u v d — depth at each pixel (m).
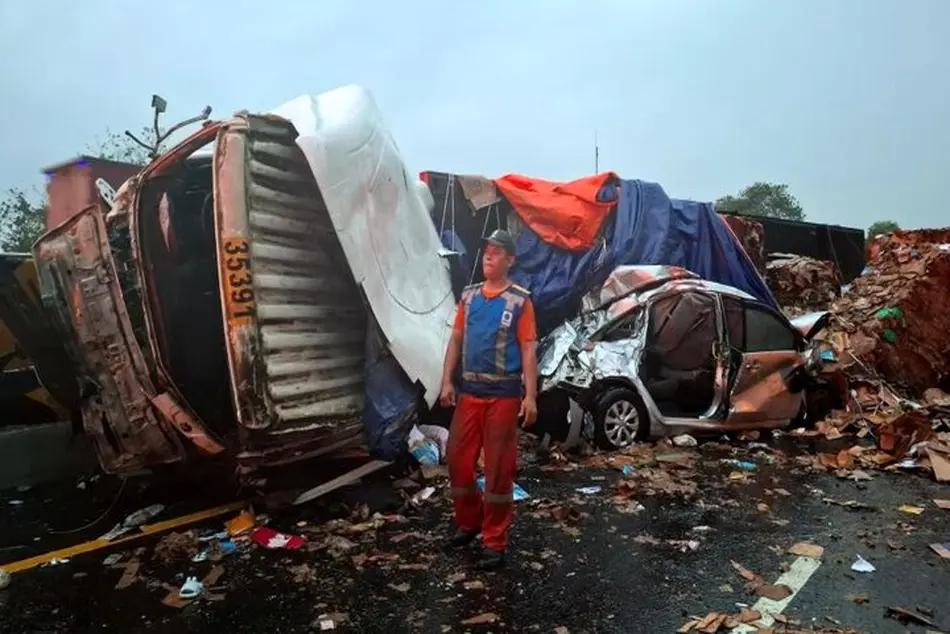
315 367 5.32
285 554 4.46
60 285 4.94
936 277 10.46
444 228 9.27
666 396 7.68
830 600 3.80
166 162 5.11
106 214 5.57
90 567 4.35
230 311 4.66
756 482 6.00
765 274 13.06
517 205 9.55
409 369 5.85
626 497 5.52
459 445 4.39
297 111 5.51
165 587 4.03
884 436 6.86
